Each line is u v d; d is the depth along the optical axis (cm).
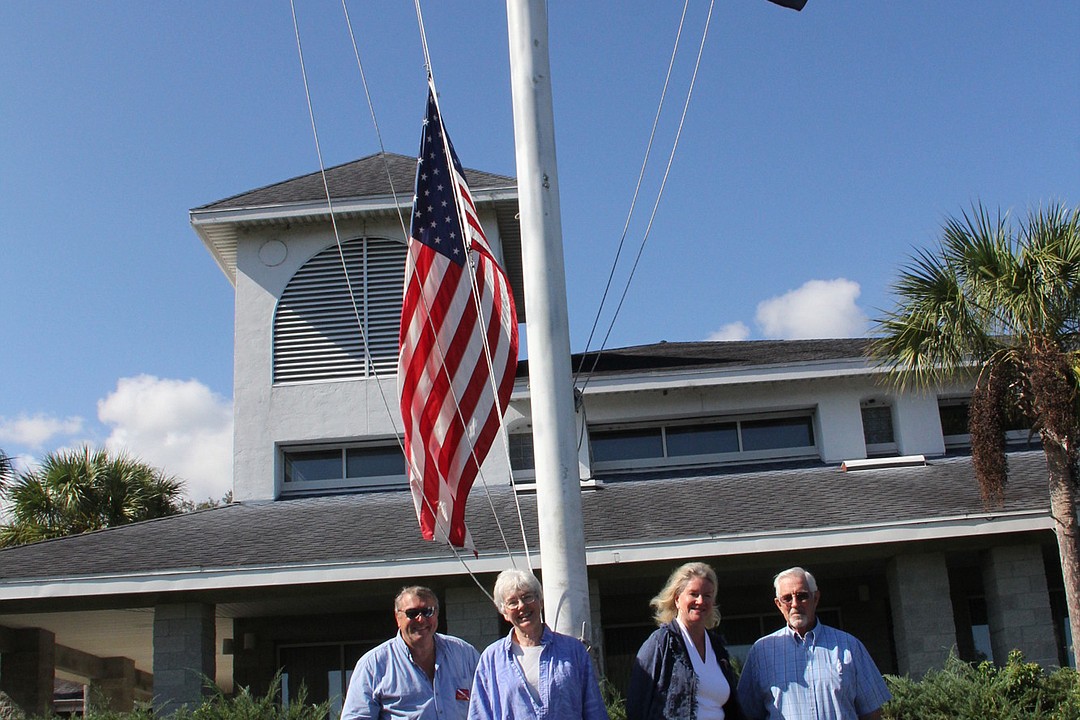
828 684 544
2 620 1477
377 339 1753
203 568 1271
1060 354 1138
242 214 1770
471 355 782
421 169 811
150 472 2441
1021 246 1159
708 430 1717
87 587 1268
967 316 1174
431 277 790
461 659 562
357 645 1595
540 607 518
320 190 1797
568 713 504
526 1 716
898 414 1667
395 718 542
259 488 1677
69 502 2267
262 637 1597
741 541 1261
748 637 1549
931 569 1295
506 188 1762
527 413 1667
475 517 1444
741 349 1889
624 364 1788
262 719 1046
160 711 1270
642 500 1468
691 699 526
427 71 838
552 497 650
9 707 1480
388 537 1362
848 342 1870
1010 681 1004
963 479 1447
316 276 1788
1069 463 1154
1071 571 1135
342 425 1708
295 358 1748
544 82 709
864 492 1416
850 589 1554
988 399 1177
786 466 1659
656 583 1510
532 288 679
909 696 1005
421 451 756
